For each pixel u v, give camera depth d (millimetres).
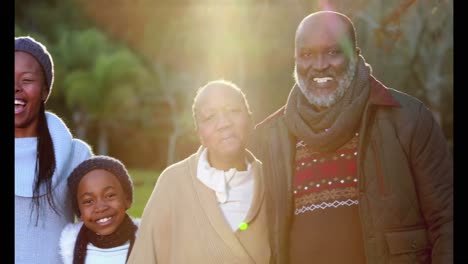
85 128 36594
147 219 3803
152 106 36750
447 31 12977
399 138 3662
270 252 3812
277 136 3908
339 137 3689
